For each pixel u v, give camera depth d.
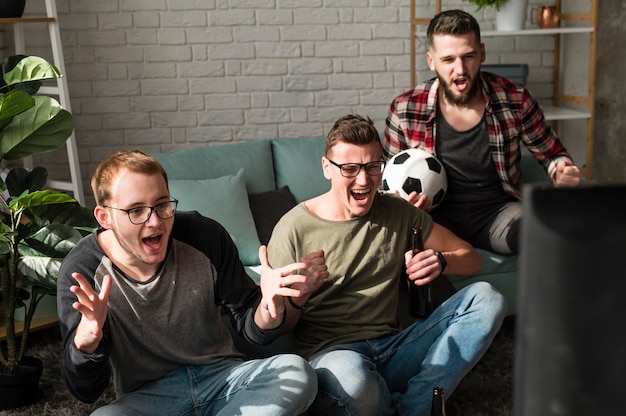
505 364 2.99
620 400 0.35
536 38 4.60
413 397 2.34
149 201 2.01
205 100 4.43
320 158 3.66
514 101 3.29
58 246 2.69
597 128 4.75
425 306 2.57
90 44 4.30
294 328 2.54
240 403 2.09
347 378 2.21
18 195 2.87
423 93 3.31
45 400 2.85
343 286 2.47
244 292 2.22
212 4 4.34
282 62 4.43
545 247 0.36
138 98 4.39
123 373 2.15
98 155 4.41
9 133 2.76
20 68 2.83
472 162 3.29
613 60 4.67
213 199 3.29
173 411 2.13
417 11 4.44
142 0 4.30
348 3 4.41
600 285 0.35
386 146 3.44
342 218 2.50
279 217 3.42
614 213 0.36
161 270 2.12
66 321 2.03
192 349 2.21
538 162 3.69
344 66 4.47
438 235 2.70
